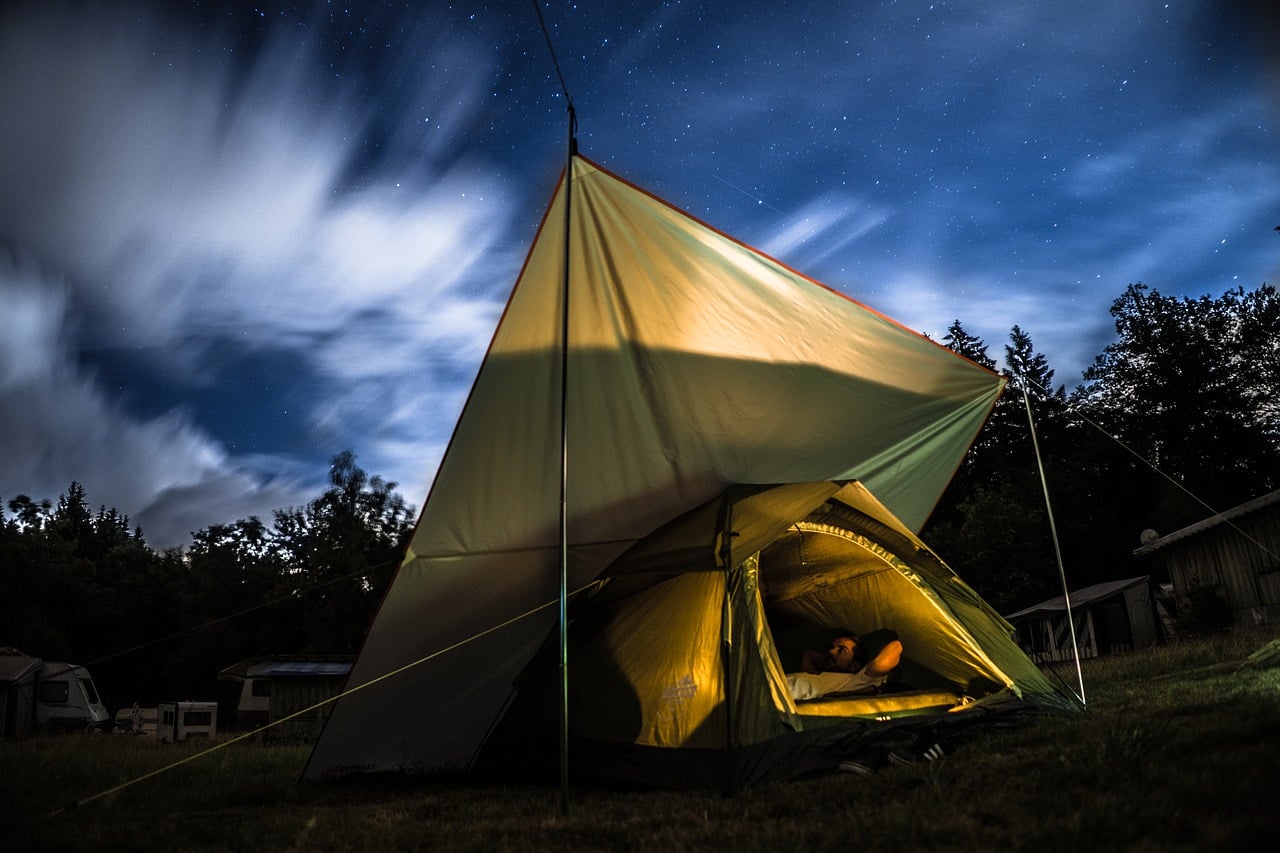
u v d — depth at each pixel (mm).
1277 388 43531
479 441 7352
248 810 5699
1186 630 21219
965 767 4695
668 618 6305
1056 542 7672
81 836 4750
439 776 6973
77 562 51031
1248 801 3240
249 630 48875
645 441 7375
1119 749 4273
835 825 3748
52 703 23141
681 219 7414
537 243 7379
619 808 4926
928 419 8133
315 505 45625
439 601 7246
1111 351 47000
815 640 8273
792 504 6488
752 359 7789
